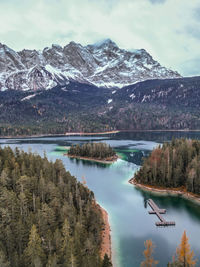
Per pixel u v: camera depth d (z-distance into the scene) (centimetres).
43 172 9250
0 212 5981
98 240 6184
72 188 8369
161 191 10631
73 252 4853
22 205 6481
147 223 7619
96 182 12131
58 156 19500
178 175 10856
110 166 15950
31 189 7625
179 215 8231
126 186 11462
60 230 5903
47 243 5391
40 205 6950
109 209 8719
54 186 7725
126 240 6588
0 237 5372
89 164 16588
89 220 6744
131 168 15350
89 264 4534
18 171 8425
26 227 5738
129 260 5697
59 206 6762
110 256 5831
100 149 18562
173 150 12125
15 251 5072
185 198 9831
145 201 9519
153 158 12375
